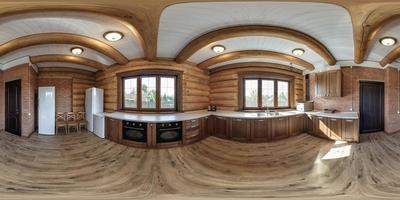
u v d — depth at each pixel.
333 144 4.84
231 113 5.79
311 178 2.91
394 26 3.25
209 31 3.68
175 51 4.95
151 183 2.76
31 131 5.57
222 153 4.17
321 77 6.09
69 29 3.59
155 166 3.41
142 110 5.63
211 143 4.89
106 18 2.98
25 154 3.91
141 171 3.19
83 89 6.65
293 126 5.64
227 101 6.37
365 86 5.96
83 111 6.64
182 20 3.24
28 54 4.95
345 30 3.46
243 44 4.67
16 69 5.53
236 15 3.09
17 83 5.56
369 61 5.72
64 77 6.41
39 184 2.69
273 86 6.44
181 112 5.72
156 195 2.39
